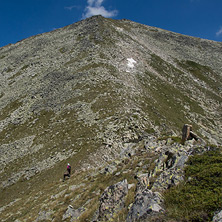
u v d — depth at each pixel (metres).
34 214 16.77
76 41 93.00
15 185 29.80
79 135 36.06
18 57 101.38
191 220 7.03
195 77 87.06
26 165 33.84
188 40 134.50
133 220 8.59
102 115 40.16
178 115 53.09
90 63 65.44
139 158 17.25
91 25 107.94
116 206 10.96
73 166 28.97
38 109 51.44
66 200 16.67
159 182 10.69
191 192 8.58
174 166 11.53
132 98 47.66
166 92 64.12
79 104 45.47
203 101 69.69
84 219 12.01
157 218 7.77
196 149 12.57
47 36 121.88
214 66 101.44
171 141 18.14
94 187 16.22
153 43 111.69
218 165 9.83
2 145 42.28
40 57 90.12
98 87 51.22
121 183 12.28
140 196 9.66
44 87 61.75
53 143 36.53
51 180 27.19
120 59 72.38
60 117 43.94
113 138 33.06
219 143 48.19
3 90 73.69
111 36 91.69
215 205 7.11
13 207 22.38
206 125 55.31
